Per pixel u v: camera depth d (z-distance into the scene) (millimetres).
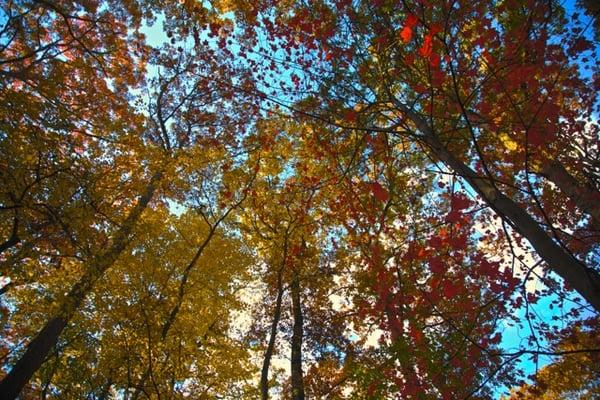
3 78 8031
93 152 8164
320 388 9961
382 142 7336
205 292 11141
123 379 8078
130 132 9148
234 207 10578
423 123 5402
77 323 9305
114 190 8703
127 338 7770
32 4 9102
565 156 7242
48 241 8047
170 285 9547
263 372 7363
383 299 7504
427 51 3947
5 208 6996
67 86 9641
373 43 5773
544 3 4902
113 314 8016
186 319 9406
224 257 11867
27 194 7344
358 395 6531
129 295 8406
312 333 10570
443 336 6551
